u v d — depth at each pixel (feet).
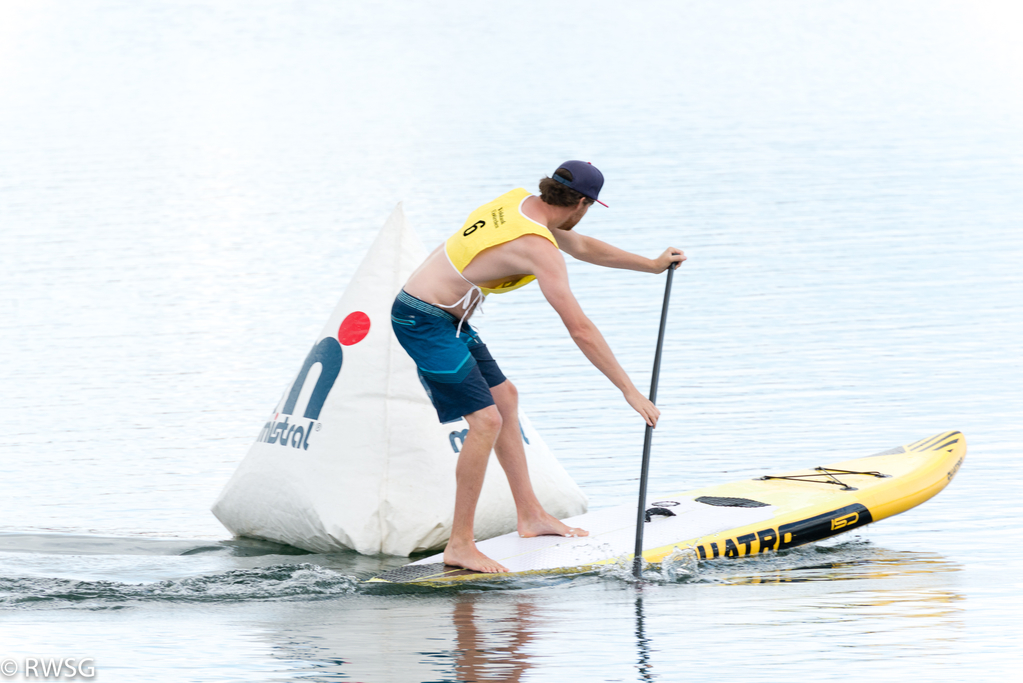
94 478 76.79
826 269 130.00
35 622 49.49
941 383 90.74
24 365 106.73
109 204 184.24
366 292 67.56
